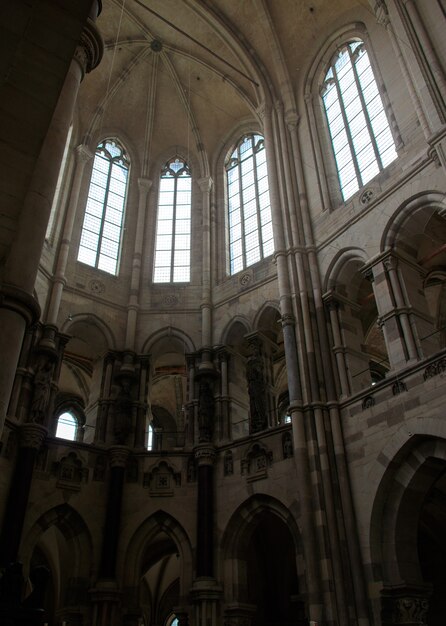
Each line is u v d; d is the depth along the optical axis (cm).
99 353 2930
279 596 2845
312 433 2155
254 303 2828
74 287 2916
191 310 3030
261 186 3269
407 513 1905
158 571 3856
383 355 3488
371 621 1794
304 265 2567
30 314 1194
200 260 3225
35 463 2350
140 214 3366
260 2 3102
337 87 2967
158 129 3694
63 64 1116
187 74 3575
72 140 3291
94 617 2195
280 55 3166
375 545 1878
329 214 2619
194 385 2800
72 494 2400
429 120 2139
